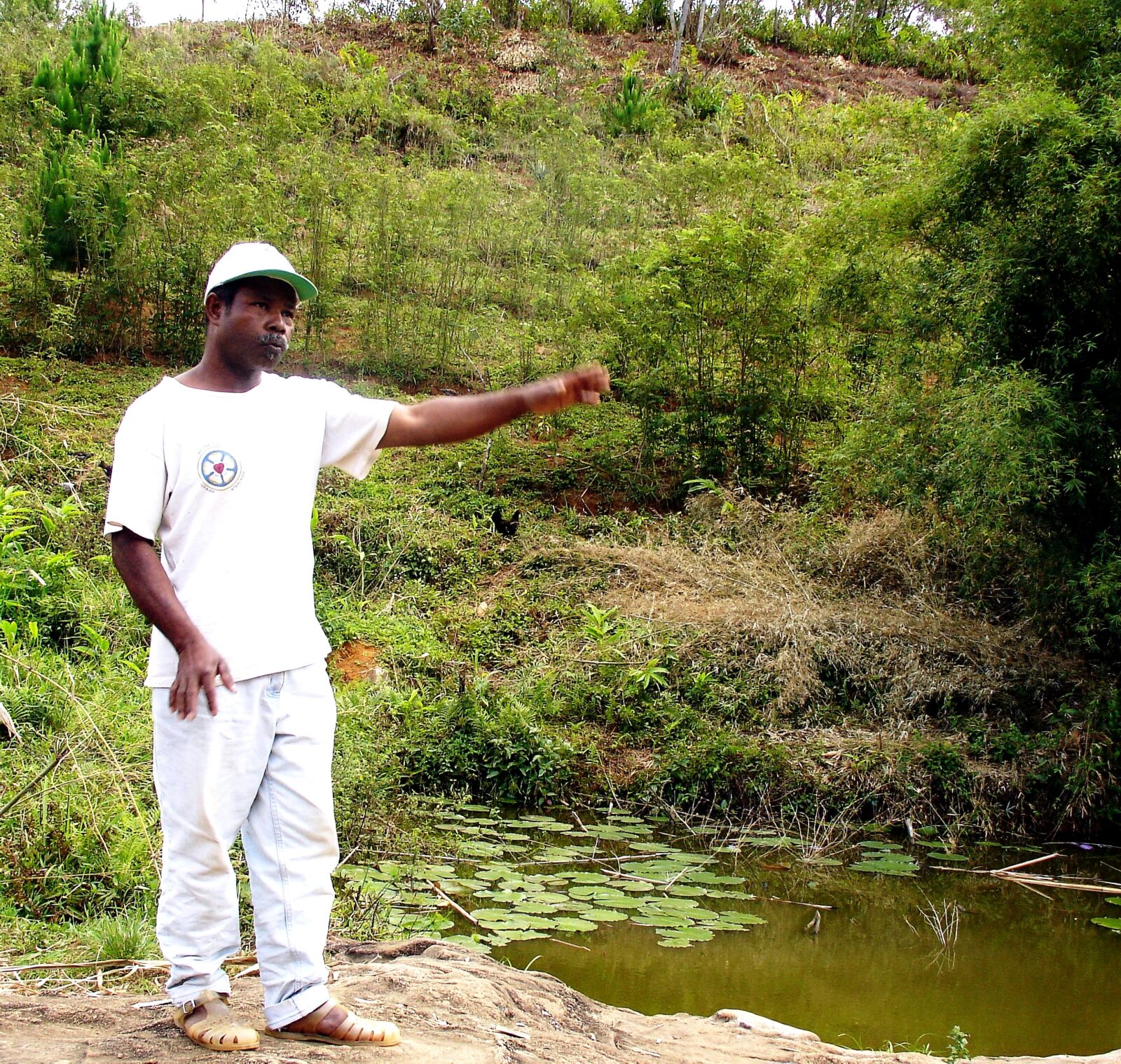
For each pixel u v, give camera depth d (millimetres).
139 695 6508
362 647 8461
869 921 5711
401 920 5012
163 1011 2836
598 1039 3240
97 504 8922
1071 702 7812
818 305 9422
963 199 8031
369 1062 2459
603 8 22953
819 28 23547
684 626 8648
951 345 8484
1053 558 7953
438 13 21641
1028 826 7273
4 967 3518
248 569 2455
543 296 11922
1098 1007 4738
